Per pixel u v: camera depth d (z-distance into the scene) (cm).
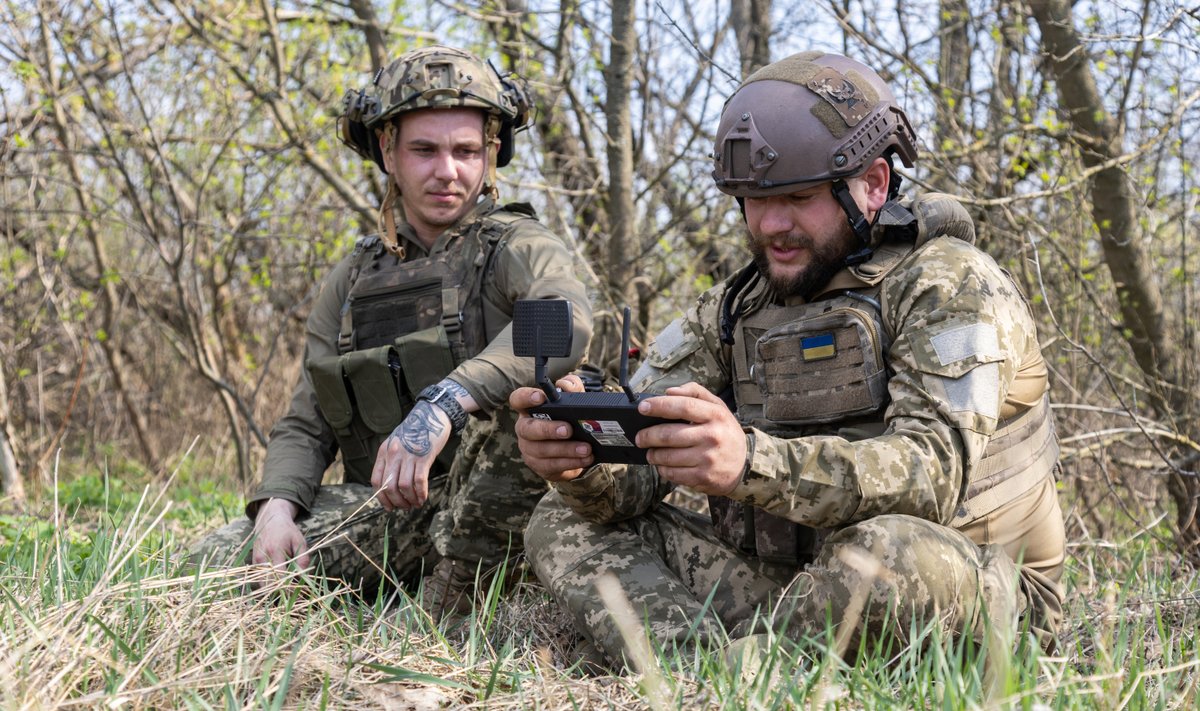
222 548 290
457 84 299
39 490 658
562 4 576
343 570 300
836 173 225
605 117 570
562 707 189
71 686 176
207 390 816
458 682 194
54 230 736
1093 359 427
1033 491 237
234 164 691
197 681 183
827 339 229
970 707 159
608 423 209
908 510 211
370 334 307
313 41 655
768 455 207
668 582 237
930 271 226
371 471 313
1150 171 532
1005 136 522
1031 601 223
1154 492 566
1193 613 257
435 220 308
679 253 609
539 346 207
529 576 297
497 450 282
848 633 198
